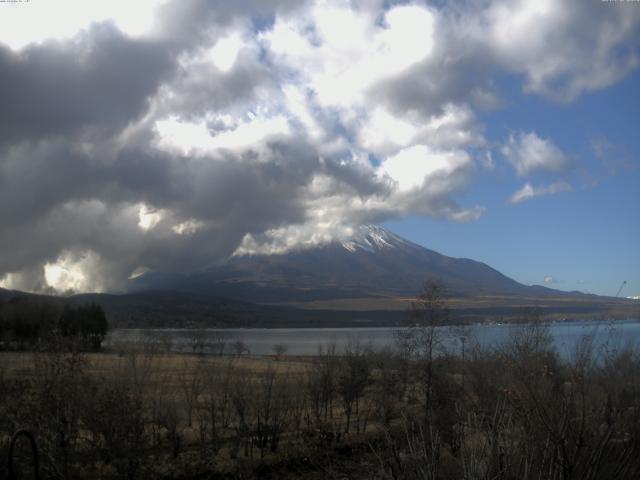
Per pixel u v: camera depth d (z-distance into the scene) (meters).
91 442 15.53
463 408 13.74
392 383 25.70
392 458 8.36
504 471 6.89
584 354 8.58
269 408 24.22
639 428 7.70
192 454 19.97
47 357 15.45
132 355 21.61
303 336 188.00
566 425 7.12
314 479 17.31
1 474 13.52
